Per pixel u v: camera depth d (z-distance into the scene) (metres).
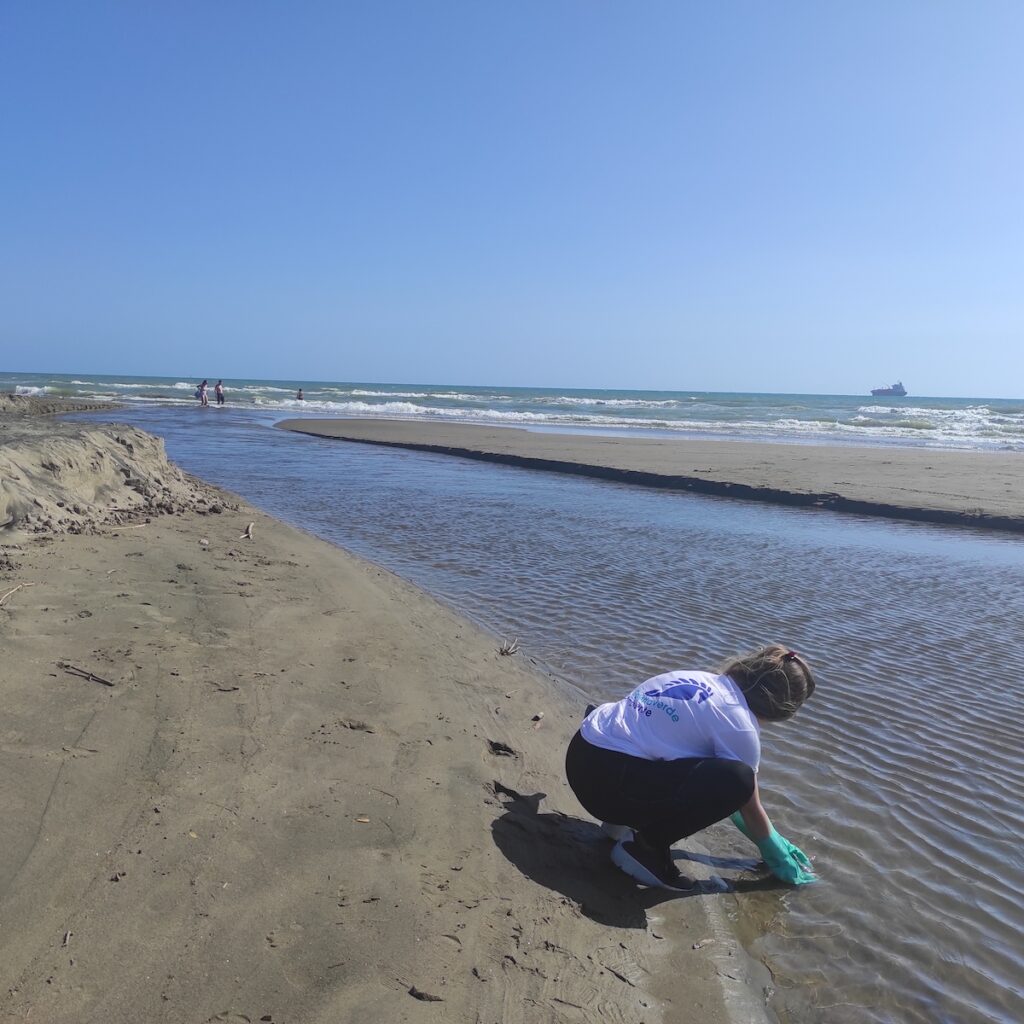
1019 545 11.91
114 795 3.28
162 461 11.88
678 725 3.38
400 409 51.47
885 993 2.87
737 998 2.80
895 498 15.23
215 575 7.01
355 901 2.86
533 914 3.03
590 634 6.75
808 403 105.31
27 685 4.13
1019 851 3.78
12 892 2.62
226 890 2.80
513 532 11.33
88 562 6.76
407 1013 2.40
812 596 8.33
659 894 3.37
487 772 4.11
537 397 89.75
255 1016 2.28
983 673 6.18
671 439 31.22
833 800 4.19
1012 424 52.81
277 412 44.94
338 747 4.04
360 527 11.34
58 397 46.47
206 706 4.24
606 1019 2.57
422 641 6.05
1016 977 2.97
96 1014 2.20
